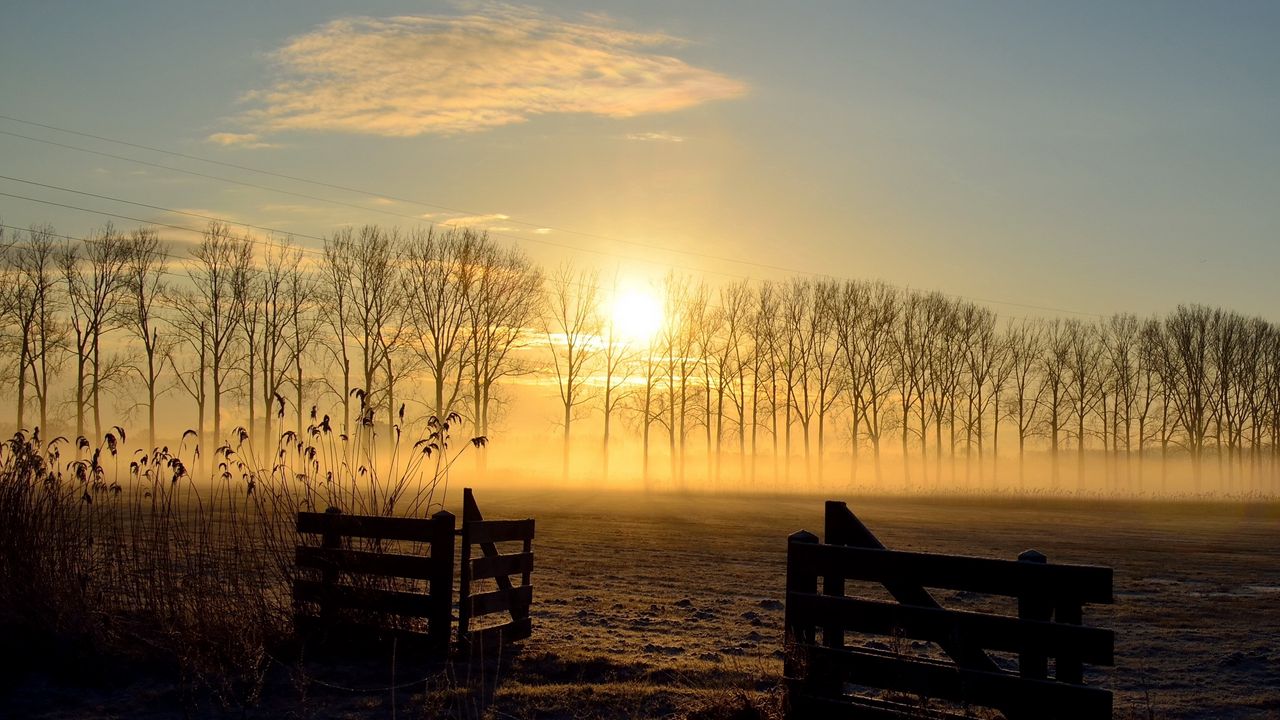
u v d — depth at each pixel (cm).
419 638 1067
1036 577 715
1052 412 9212
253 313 7106
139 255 6612
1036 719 693
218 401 6962
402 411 1191
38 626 955
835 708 785
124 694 890
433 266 7338
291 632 1077
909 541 3045
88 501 1080
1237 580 2170
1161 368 9175
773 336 8562
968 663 735
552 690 933
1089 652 682
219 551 1176
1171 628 1465
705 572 2064
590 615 1432
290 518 1184
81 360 6462
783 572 2102
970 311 8969
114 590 1062
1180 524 4462
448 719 833
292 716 841
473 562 1100
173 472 1103
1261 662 1202
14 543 1006
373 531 1116
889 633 778
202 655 964
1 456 1061
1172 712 945
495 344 7519
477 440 1116
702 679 991
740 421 8575
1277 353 9069
